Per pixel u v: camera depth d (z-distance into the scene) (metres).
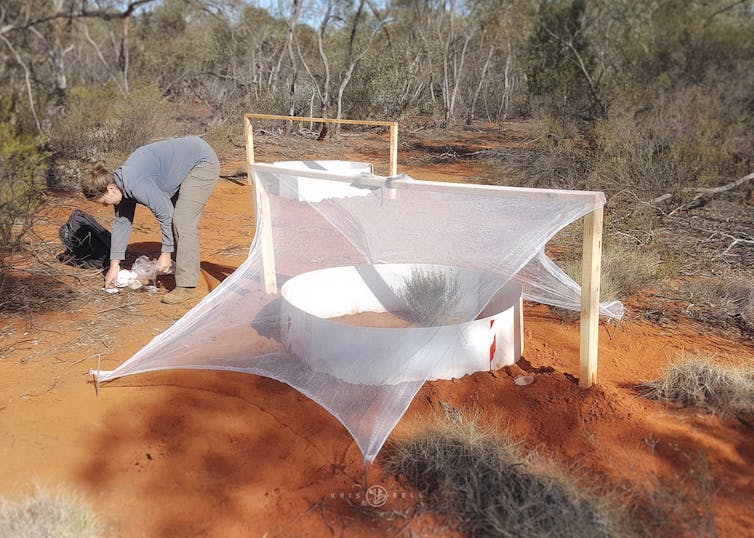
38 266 5.20
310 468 2.71
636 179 8.02
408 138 15.64
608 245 5.57
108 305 4.52
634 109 11.01
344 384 3.24
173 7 11.77
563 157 9.67
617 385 3.39
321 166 7.71
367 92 16.77
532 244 3.12
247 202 8.20
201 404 3.18
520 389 3.24
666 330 4.18
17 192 5.15
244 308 4.14
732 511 2.39
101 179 4.27
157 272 4.92
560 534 2.22
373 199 4.06
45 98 8.66
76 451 2.80
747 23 13.48
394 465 2.67
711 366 3.27
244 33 16.61
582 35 14.73
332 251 5.25
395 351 3.22
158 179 4.36
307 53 18.75
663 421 3.00
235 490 2.56
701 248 6.11
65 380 3.44
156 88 11.15
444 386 3.26
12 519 2.22
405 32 20.12
